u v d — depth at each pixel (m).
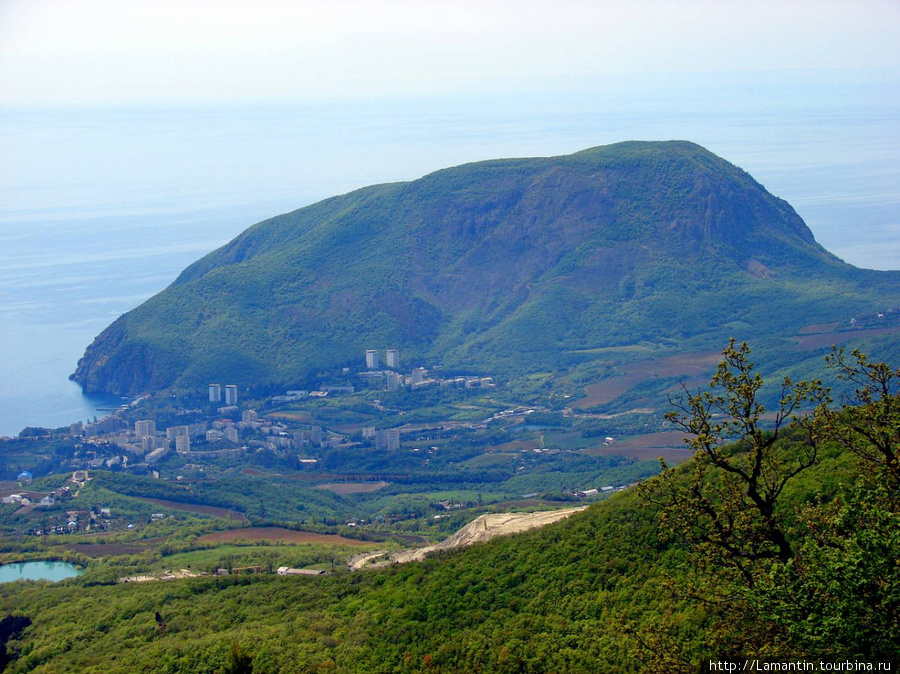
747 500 74.00
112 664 131.25
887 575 61.91
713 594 73.81
